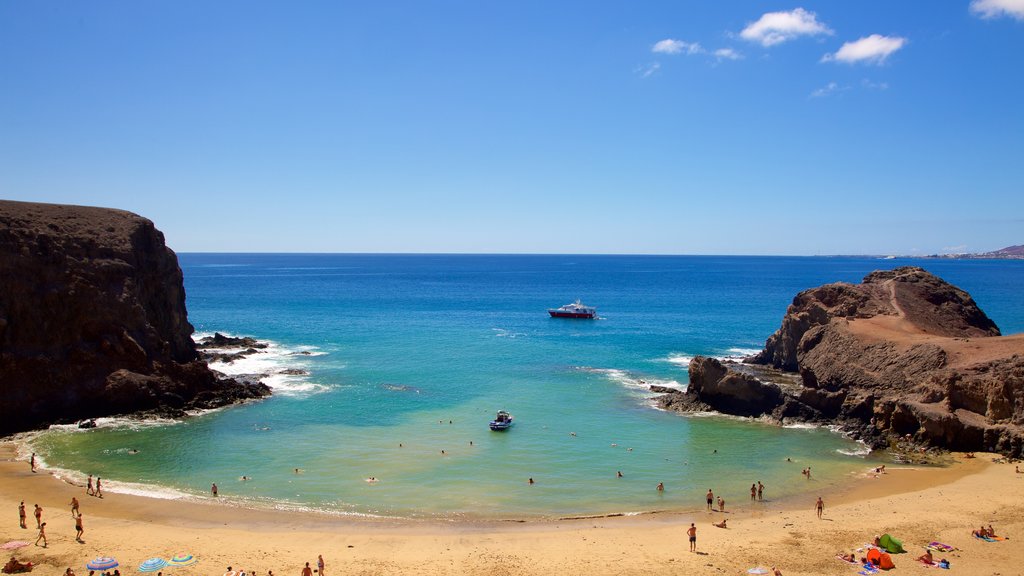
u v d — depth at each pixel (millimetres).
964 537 37312
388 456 52750
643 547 36844
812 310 86250
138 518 40344
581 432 60000
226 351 96875
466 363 91438
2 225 64438
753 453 55094
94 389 62844
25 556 34125
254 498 44094
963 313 85188
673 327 132750
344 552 35969
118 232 74000
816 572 33250
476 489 46281
